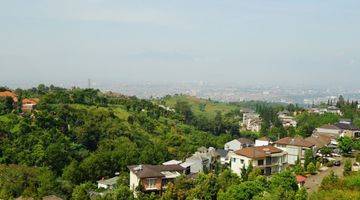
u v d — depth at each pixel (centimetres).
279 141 10256
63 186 7562
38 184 7512
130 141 10369
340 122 14050
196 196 6588
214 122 16062
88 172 8444
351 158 10456
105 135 10444
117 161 8944
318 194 6088
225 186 6825
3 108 10206
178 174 7712
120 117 12456
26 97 12150
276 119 17412
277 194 5906
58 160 8725
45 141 9112
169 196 6644
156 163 9381
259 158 8631
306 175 8712
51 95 12331
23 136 9050
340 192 5984
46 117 9850
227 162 9844
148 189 7306
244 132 16575
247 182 6462
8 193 7075
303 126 13675
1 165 8094
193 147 11256
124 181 7862
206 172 8306
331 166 9600
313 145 10150
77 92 13300
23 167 8069
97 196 6962
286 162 9412
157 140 11488
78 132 9956
